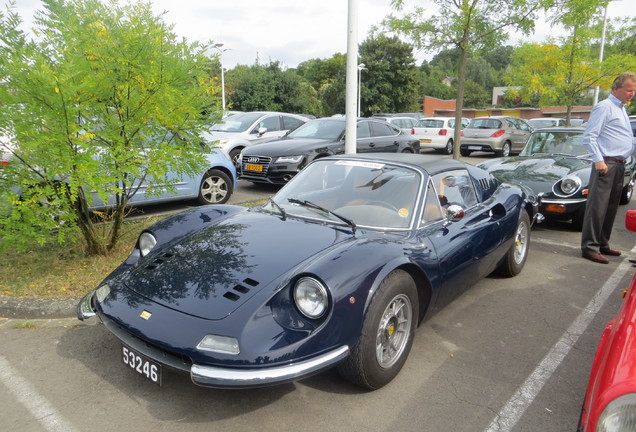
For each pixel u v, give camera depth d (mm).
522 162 7324
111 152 4309
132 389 2896
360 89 46500
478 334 3678
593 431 1573
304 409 2711
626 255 5797
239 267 2764
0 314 3875
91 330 3658
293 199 3789
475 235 3738
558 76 13469
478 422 2629
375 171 3809
